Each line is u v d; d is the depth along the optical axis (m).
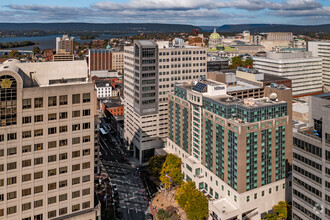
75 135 93.56
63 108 90.62
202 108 168.00
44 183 91.31
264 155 145.38
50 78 100.19
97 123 191.12
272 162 148.25
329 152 89.06
